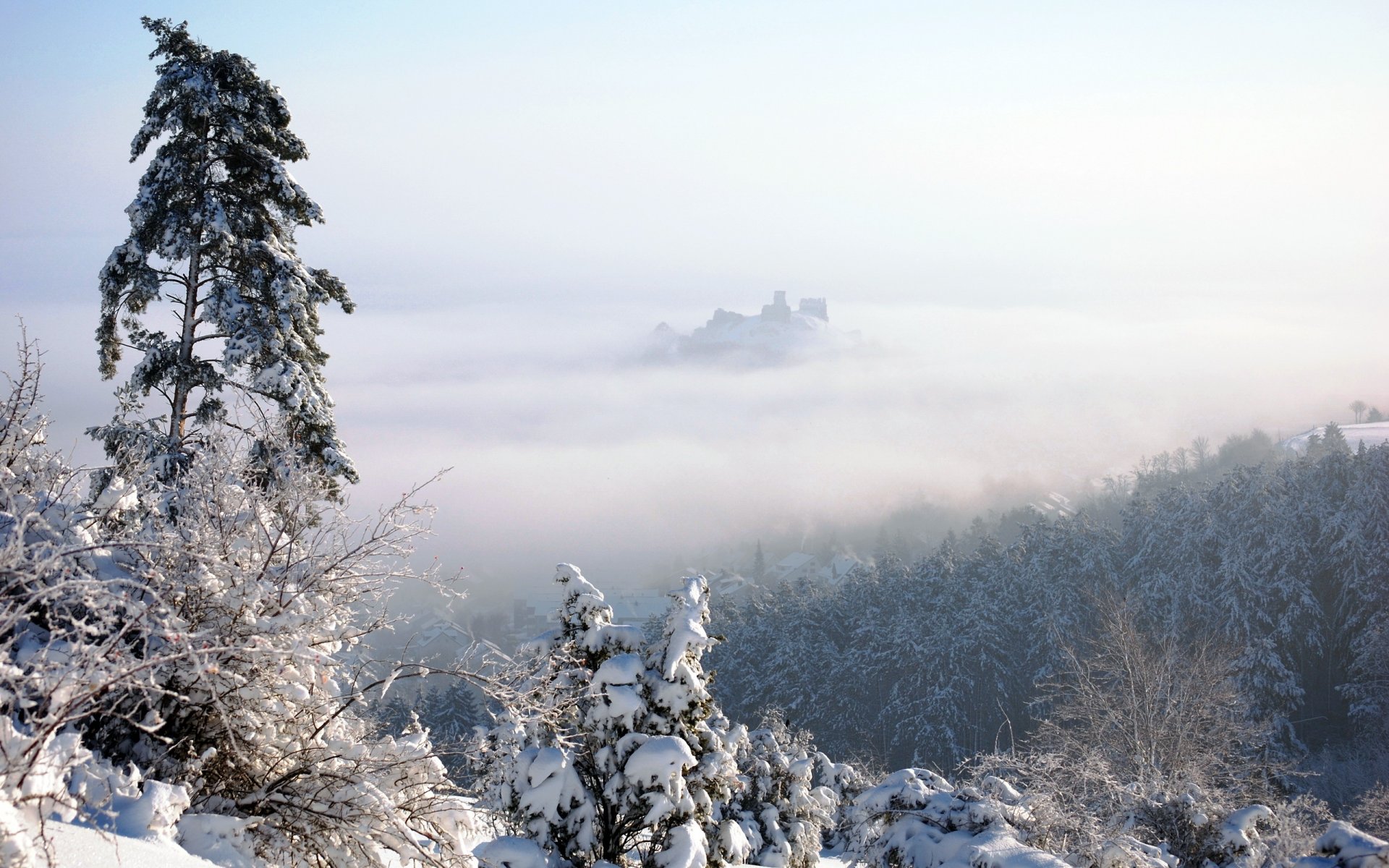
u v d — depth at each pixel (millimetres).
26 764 3971
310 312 15789
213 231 14836
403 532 6590
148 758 5699
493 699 7488
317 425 14258
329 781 5965
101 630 4473
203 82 14617
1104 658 29891
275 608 6145
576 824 10039
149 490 7336
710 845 11664
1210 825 13016
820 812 20578
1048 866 10305
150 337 14422
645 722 10898
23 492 5691
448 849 6387
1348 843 10633
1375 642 43500
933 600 64938
